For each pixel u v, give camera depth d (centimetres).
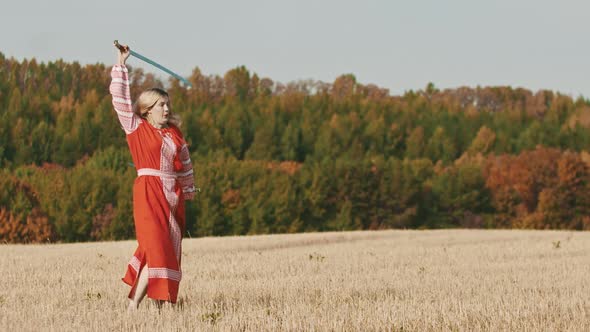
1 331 686
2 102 15125
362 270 1362
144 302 856
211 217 9419
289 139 14538
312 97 17588
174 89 17462
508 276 1220
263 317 756
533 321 748
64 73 16275
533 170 10200
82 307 824
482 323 755
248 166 10238
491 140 14300
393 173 10338
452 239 2691
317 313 786
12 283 1083
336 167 10269
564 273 1280
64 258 1586
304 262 1497
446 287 1050
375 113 16412
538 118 16725
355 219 10156
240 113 15375
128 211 8762
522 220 10088
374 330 710
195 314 768
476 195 10325
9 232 8006
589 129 14175
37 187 8806
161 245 779
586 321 757
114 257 1627
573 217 9944
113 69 791
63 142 13150
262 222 9638
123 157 11138
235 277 1205
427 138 15450
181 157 808
